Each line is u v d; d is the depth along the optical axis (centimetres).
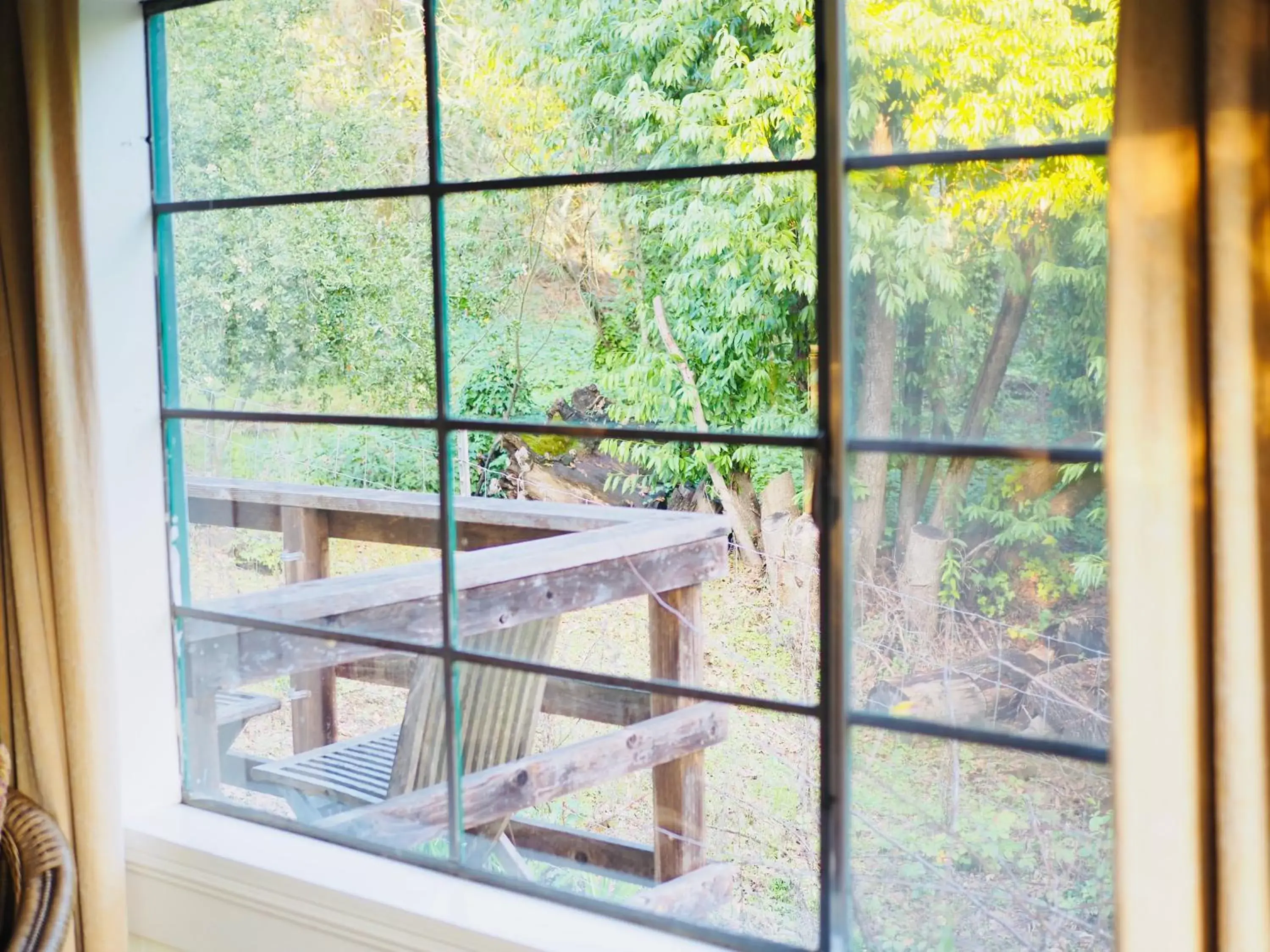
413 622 180
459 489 174
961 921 131
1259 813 92
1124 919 100
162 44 194
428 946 160
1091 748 122
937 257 126
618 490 161
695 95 153
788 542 149
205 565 200
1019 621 125
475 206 169
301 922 173
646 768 160
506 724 173
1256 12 90
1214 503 92
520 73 164
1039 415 122
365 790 184
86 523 174
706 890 156
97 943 176
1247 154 90
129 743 197
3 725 180
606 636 164
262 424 191
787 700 150
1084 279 119
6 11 170
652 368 157
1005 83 121
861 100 130
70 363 172
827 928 139
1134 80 95
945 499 128
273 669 194
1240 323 90
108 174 191
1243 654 91
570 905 163
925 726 132
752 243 148
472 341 171
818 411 139
